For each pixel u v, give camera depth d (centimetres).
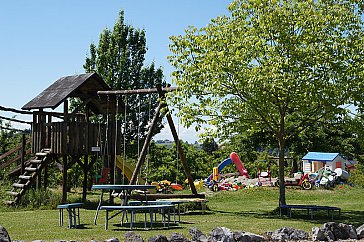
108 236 1209
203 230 1341
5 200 2070
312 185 3050
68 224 1459
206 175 4016
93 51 3916
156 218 1644
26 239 1157
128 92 2075
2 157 2428
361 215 1867
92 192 2856
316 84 1705
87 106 2305
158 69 3891
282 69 1720
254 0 1792
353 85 1733
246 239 1216
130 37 3869
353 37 1755
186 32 1889
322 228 1312
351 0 1827
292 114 2084
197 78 1817
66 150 2059
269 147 4200
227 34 1808
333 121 1947
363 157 4541
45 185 2328
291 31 1762
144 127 3738
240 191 2786
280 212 1845
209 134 1936
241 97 1811
